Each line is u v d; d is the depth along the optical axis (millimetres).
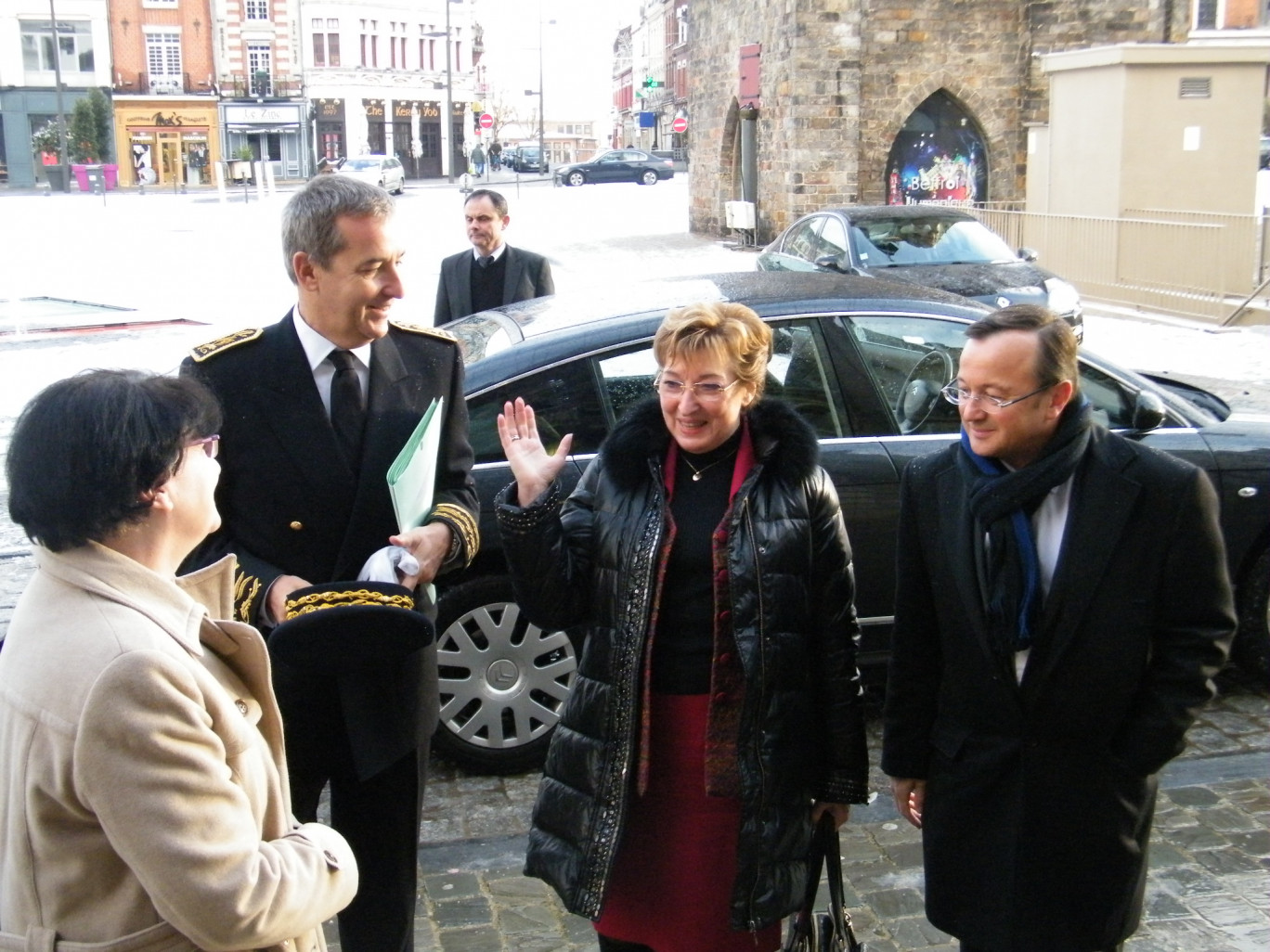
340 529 2967
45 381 12719
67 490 1748
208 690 1795
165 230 34719
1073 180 18594
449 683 4707
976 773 2658
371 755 2900
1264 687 5273
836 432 4809
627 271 21984
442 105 76312
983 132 23641
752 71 24953
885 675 5090
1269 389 10984
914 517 2748
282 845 1920
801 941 2779
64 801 1688
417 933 3654
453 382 3197
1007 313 2561
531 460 2814
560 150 133125
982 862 2662
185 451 1847
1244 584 5090
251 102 66312
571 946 3576
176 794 1690
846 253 12867
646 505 2770
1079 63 18141
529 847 2822
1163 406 4914
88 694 1665
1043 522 2604
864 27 22953
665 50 91688
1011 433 2533
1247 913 3621
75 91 62375
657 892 2783
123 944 1738
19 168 61812
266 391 2930
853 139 22969
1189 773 4520
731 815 2756
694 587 2760
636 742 2723
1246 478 4949
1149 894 3727
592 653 2797
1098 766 2598
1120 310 16547
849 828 4207
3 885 1779
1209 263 15484
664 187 55000
